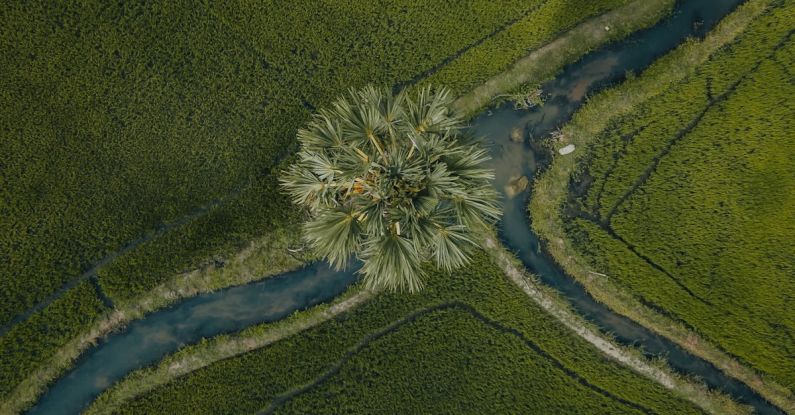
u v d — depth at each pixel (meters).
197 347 17.94
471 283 18.23
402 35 18.09
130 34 18.03
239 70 18.11
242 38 18.09
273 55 18.08
